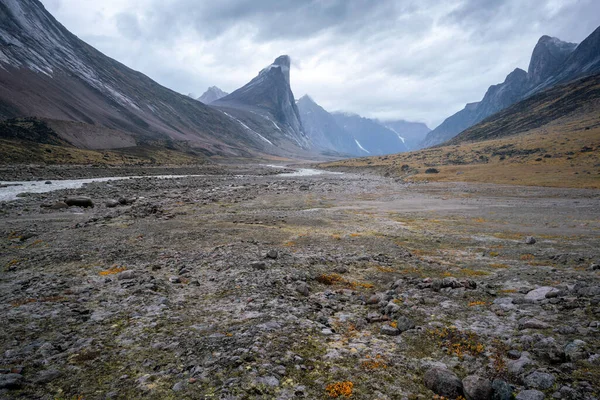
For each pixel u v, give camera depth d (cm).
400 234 2906
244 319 1055
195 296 1302
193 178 10319
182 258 1941
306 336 929
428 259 2039
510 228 3145
